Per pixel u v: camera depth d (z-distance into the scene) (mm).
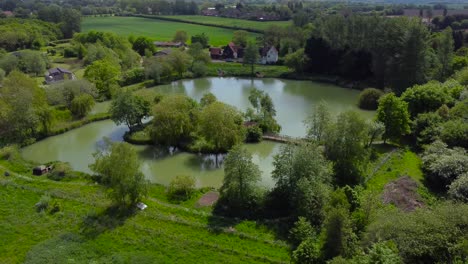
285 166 43156
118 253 35781
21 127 64250
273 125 66938
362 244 32219
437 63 91062
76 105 74062
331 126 50594
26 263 34406
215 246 36688
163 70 105312
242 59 131125
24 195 45969
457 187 41562
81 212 42188
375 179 48250
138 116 67750
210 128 58312
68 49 133750
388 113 59094
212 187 49844
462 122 55625
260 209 42625
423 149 56062
